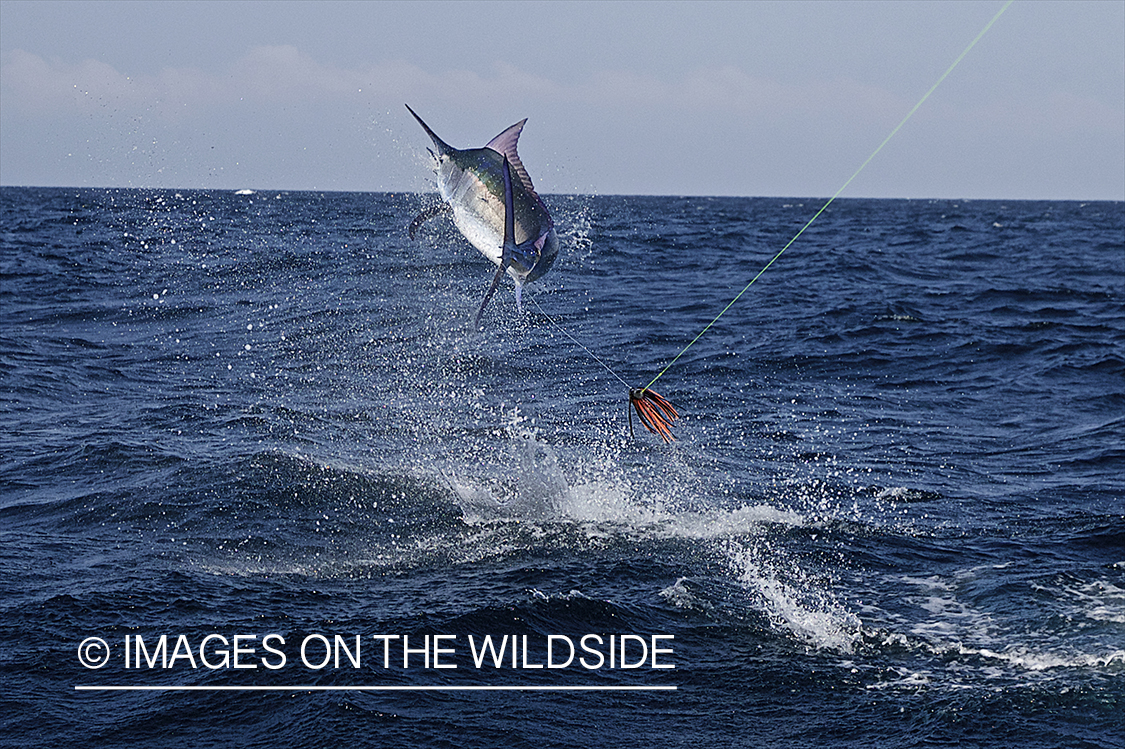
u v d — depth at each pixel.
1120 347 56.59
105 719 18.14
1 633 21.30
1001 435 39.44
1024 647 21.45
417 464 33.72
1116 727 18.25
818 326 62.69
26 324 59.81
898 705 19.09
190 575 24.83
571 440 37.25
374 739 17.41
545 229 16.44
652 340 57.59
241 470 32.22
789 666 20.64
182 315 62.97
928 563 26.33
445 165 16.39
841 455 36.31
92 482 31.66
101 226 132.88
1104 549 27.20
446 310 64.31
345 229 124.56
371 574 25.28
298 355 51.91
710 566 25.94
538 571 25.38
